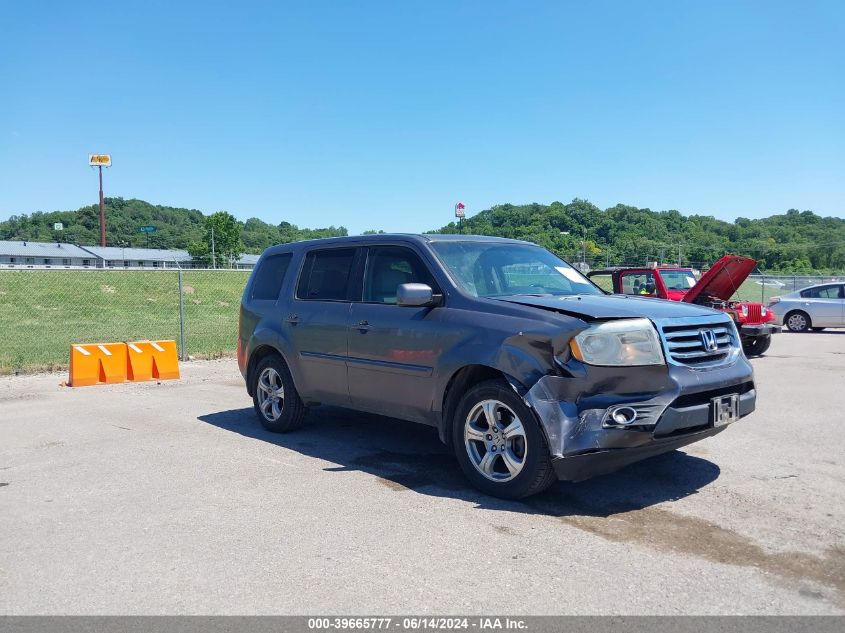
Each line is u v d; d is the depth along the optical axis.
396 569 3.74
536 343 4.66
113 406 8.73
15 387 10.38
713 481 5.29
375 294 6.04
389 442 6.65
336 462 5.93
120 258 101.81
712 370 4.77
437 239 5.94
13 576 3.72
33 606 3.38
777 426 7.23
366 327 5.92
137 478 5.49
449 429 5.32
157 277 34.94
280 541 4.15
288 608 3.33
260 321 7.15
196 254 103.81
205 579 3.65
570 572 3.68
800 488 5.12
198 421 7.75
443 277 5.52
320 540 4.16
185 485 5.29
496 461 5.05
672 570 3.71
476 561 3.84
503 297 5.38
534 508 4.70
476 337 5.02
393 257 6.02
